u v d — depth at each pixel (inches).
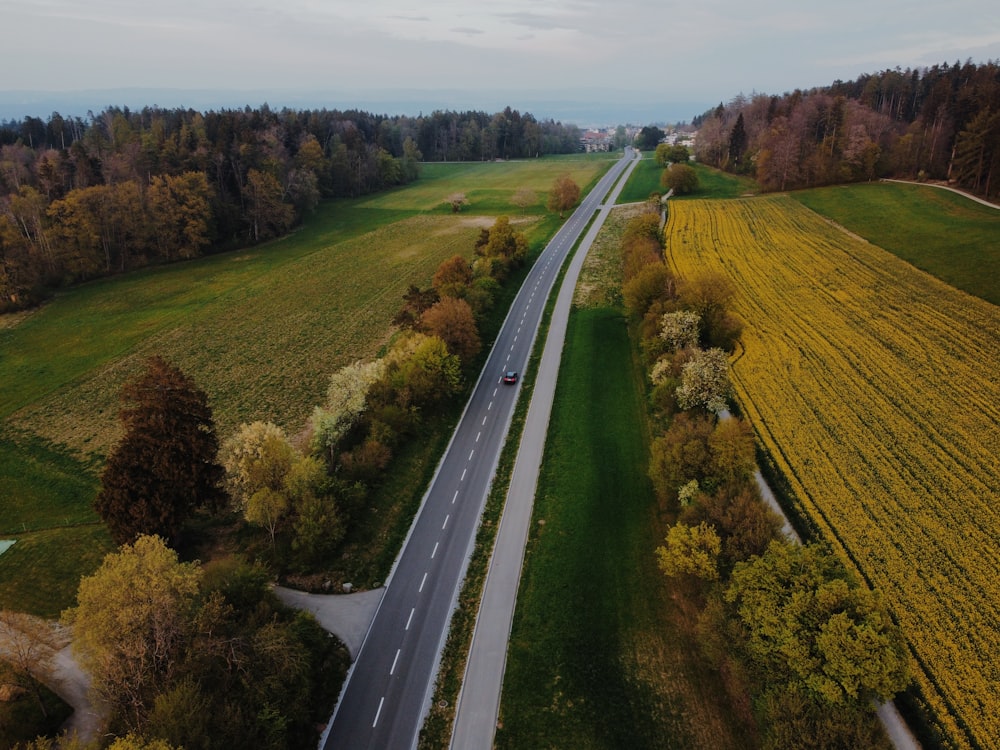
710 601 1227.2
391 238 4881.9
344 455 1860.2
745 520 1322.6
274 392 2509.8
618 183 6791.3
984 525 1553.9
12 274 3361.2
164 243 4168.3
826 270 3324.3
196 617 1140.5
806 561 1162.6
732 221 4429.1
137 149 4618.6
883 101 6934.1
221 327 3184.1
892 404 2085.4
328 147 6811.0
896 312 2748.5
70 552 1596.9
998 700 1135.0
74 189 3890.3
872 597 1074.1
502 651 1302.9
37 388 2598.4
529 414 2246.6
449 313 2468.0
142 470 1519.4
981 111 4335.6
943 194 4365.2
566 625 1348.4
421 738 1127.6
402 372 2158.0
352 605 1428.4
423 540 1641.2
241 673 1112.8
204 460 1598.2
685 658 1253.1
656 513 1670.8
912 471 1763.0
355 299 3538.4
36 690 1147.3
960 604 1338.6
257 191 4672.7
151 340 3036.4
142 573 1103.6
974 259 3154.5
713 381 1921.8
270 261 4301.2
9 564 1558.8
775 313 2842.0
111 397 2516.0
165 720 965.2
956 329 2551.7
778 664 1058.7
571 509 1717.5
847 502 1649.9
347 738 1125.1
